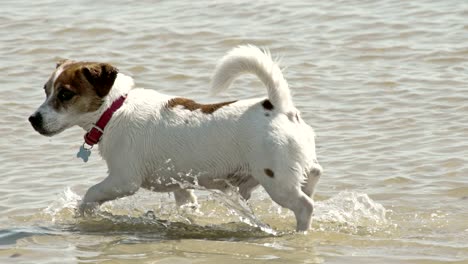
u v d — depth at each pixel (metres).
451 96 14.47
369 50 17.00
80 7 20.27
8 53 17.42
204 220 10.47
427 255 8.90
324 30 18.23
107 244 9.45
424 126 13.30
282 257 8.95
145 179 10.12
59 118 9.88
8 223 10.20
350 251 9.12
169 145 9.85
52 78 9.94
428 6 19.33
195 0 20.62
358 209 10.52
